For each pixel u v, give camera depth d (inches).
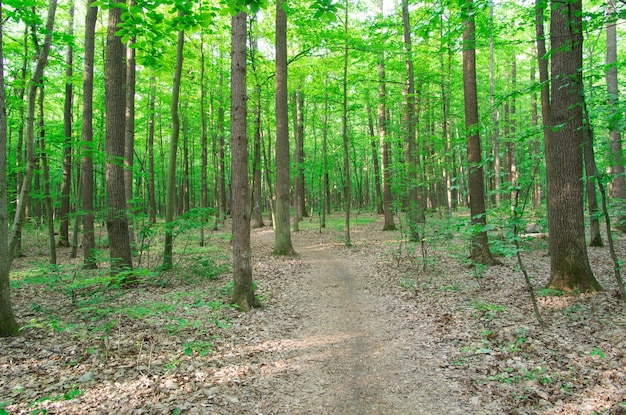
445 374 180.2
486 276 356.2
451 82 610.2
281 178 534.0
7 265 219.0
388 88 746.2
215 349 211.5
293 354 211.6
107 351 191.5
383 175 741.9
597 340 190.5
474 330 227.6
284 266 462.0
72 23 646.5
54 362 186.4
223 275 411.8
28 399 152.6
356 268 448.5
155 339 220.8
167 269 386.6
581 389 152.2
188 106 784.9
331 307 304.5
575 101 260.5
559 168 272.7
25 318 252.2
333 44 534.3
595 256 390.9
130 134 460.4
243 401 160.1
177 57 388.5
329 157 835.4
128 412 145.8
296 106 885.2
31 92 304.8
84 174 437.7
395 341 227.8
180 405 151.9
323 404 161.0
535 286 302.0
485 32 391.2
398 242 602.2
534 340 200.8
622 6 210.5
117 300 261.6
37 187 727.1
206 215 374.6
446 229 401.7
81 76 507.8
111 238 352.2
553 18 258.1
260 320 265.3
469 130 294.5
